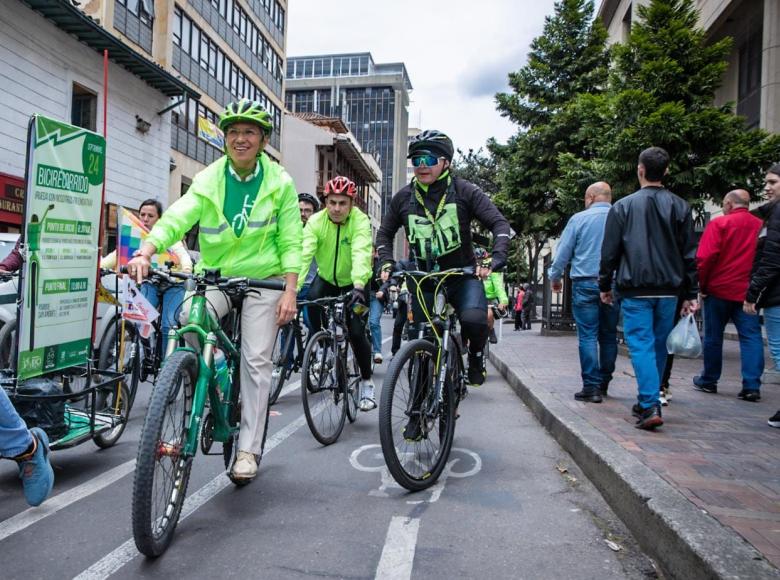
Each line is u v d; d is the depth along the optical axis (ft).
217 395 10.66
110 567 8.46
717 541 7.81
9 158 42.63
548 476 12.92
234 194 11.36
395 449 11.44
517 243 107.14
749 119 51.01
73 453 14.43
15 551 8.95
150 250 10.03
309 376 14.82
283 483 12.26
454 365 13.70
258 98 108.17
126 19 64.03
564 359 31.76
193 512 10.60
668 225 14.49
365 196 195.00
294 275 11.46
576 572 8.46
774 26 43.75
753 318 19.04
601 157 39.55
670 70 35.27
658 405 14.43
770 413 16.84
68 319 13.07
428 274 12.97
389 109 379.14
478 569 8.51
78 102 51.19
